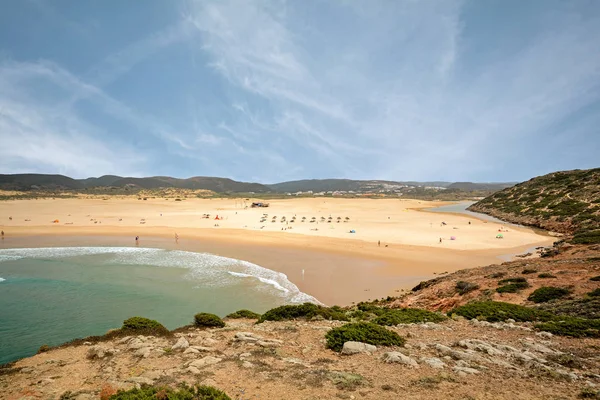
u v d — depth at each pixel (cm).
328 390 702
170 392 648
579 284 1912
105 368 916
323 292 2828
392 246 4872
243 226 7275
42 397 749
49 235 6094
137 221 8169
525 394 670
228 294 2734
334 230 6612
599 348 988
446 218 9462
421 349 990
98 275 3306
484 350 969
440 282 2598
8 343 1786
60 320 2120
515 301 1872
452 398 654
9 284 2973
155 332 1309
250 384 744
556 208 7500
